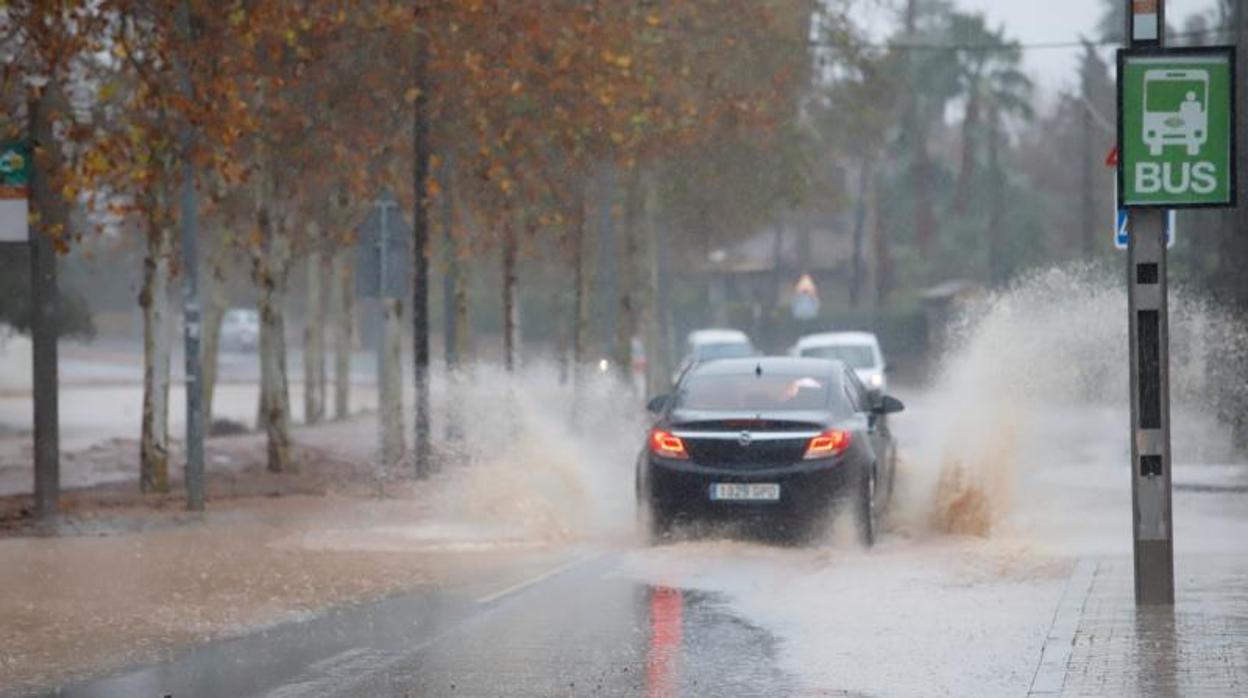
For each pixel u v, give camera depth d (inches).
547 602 1325.0
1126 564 1467.8
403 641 1157.7
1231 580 1343.5
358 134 2628.0
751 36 3629.4
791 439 1641.2
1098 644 1061.8
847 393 1739.7
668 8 3304.6
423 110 2507.4
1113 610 1197.1
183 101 1937.7
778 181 3986.2
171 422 4128.9
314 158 2645.2
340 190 2758.4
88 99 2170.3
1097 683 943.7
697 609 1277.1
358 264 2400.3
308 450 3134.8
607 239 3686.0
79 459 3043.8
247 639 1179.3
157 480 2368.4
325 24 2345.0
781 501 1631.4
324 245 2896.2
